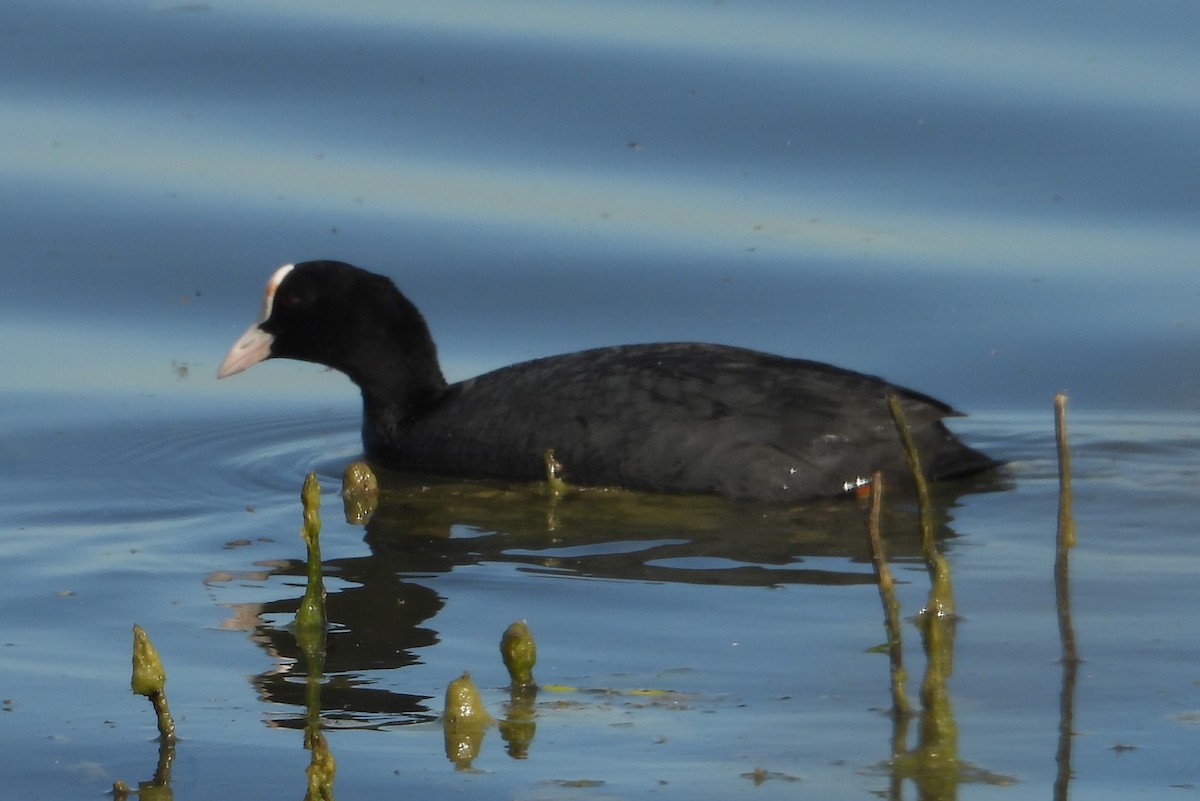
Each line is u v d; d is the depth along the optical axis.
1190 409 16.58
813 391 14.46
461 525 13.79
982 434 16.03
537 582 12.28
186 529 13.75
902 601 11.70
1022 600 11.61
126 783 9.08
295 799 8.89
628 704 9.96
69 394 17.34
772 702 9.95
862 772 9.02
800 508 13.97
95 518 14.04
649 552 12.94
